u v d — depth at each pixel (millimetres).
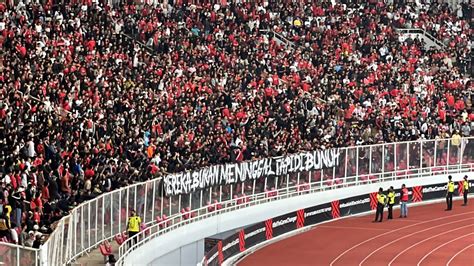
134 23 62875
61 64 51375
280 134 57281
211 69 61719
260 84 63125
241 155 53344
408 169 62906
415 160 63188
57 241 34156
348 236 54688
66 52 53656
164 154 49469
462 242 53594
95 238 39500
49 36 54750
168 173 47344
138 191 42938
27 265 30047
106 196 40438
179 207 46094
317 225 57094
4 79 47000
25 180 38844
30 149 41469
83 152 43969
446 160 64625
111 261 36594
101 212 40000
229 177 50125
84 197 41000
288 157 54688
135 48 59656
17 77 47969
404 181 62625
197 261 47562
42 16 55844
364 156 60312
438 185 64375
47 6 57281
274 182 53812
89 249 38938
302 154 55875
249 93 61312
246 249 50969
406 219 59469
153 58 60375
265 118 59281
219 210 49219
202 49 64000
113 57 56562
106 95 51406
